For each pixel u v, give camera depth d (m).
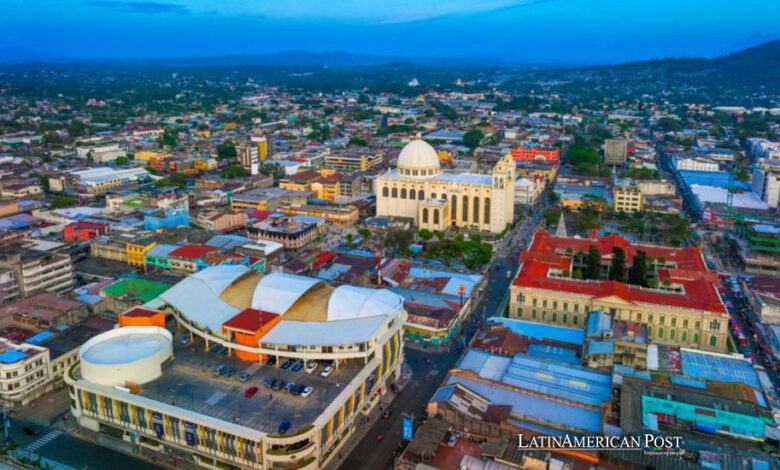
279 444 143.12
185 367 175.88
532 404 171.25
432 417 168.25
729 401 164.62
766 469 139.75
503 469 143.88
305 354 173.12
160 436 158.38
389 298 197.88
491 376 186.75
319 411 155.50
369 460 159.75
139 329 185.12
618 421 161.25
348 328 178.12
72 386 168.12
